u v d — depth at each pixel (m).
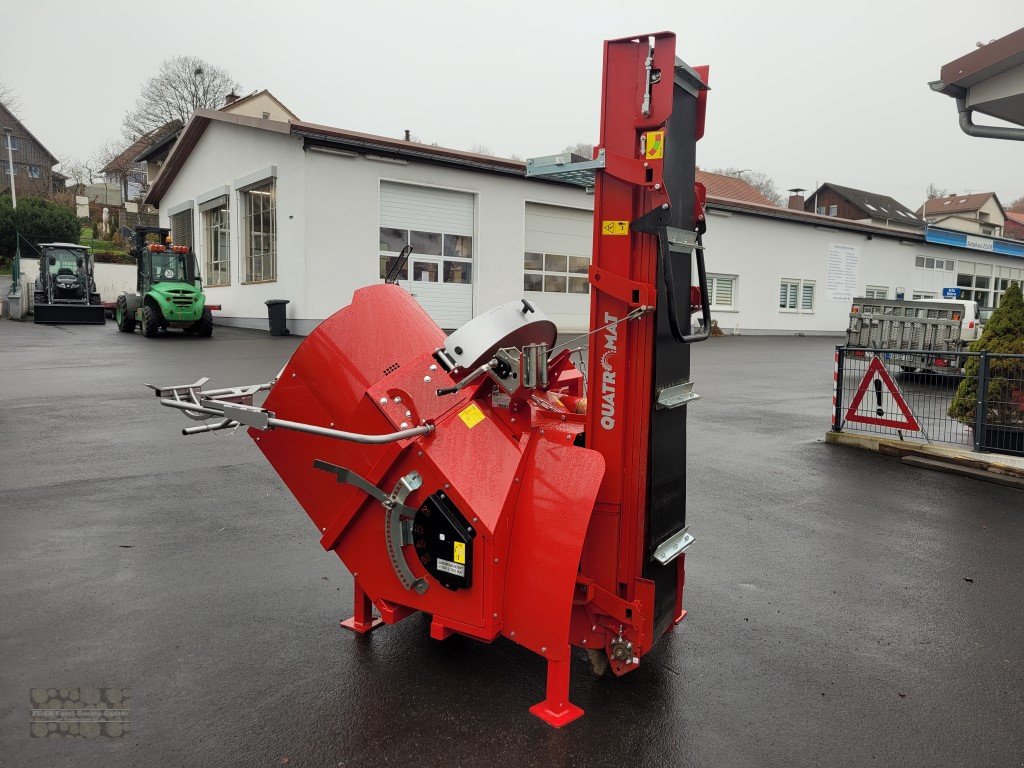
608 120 2.75
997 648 3.50
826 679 3.16
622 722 2.76
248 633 3.41
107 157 62.12
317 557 4.37
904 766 2.55
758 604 3.97
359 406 2.92
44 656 3.15
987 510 5.88
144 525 4.87
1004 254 38.56
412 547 2.90
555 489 2.72
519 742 2.61
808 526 5.40
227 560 4.30
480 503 2.71
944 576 4.45
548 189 22.30
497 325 2.90
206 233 24.81
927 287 35.25
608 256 2.83
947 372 8.27
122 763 2.45
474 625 2.79
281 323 18.33
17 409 8.77
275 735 2.62
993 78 7.58
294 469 3.20
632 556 2.90
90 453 6.79
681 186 2.88
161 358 13.63
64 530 4.75
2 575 4.01
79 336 18.30
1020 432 6.95
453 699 2.88
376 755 2.52
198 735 2.61
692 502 5.96
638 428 2.84
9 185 60.69
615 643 2.92
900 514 5.74
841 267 31.28
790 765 2.54
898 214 60.12
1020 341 7.39
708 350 21.05
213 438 7.47
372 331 3.06
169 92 57.22
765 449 8.02
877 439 7.93
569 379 3.92
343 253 18.62
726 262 27.33
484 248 21.09
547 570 2.68
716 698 2.97
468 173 20.56
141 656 3.17
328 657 3.20
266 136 19.44
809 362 17.83
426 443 2.77
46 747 2.52
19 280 26.11
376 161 18.89
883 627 3.72
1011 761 2.60
